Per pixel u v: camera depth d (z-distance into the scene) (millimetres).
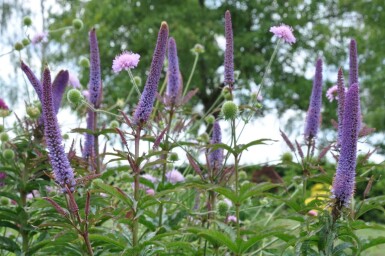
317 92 1732
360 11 8367
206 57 7566
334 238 1354
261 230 1694
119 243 1406
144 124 1417
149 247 1441
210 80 8141
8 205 1909
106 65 7723
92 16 7766
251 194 1481
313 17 8469
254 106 1664
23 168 1773
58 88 1630
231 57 1622
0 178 1734
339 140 1587
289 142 1707
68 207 1342
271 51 8094
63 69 1633
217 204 1660
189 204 1998
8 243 1668
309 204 1521
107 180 2137
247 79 7973
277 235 1454
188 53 7555
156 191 1697
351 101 1342
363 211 1462
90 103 1753
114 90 7242
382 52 8023
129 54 1623
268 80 8062
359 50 8102
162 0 8227
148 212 1507
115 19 7867
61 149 1314
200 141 2006
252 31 8031
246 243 1440
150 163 1419
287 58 8188
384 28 8125
